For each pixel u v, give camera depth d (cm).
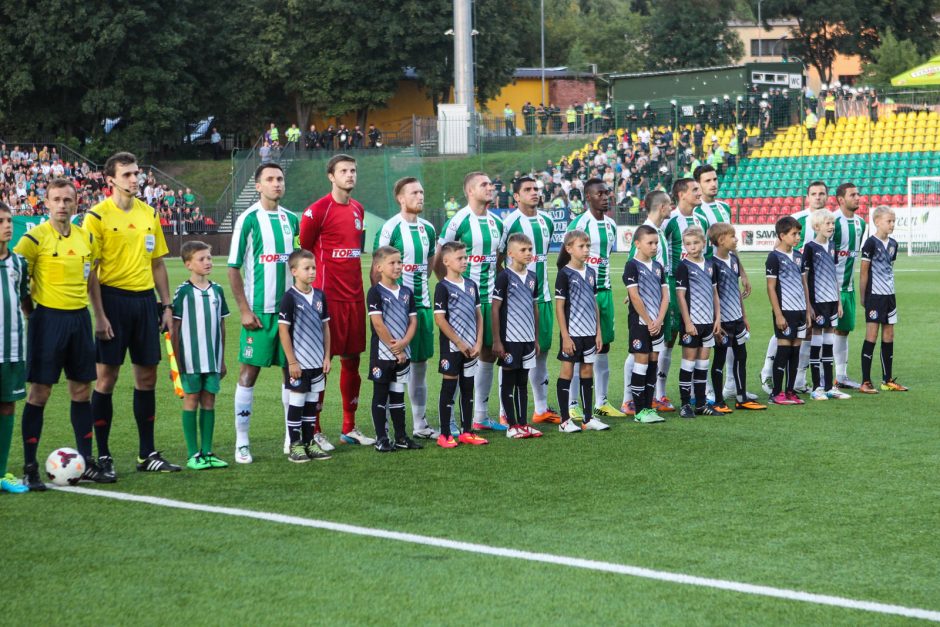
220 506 614
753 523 567
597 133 3994
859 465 702
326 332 758
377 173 3556
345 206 820
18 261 651
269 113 5203
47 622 436
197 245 718
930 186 3309
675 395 1043
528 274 825
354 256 816
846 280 1033
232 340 1468
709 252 935
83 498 638
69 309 673
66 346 673
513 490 645
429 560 509
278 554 521
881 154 3484
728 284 928
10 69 4506
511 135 4219
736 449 760
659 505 605
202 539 547
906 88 4519
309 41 4934
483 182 865
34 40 4447
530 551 521
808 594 460
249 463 739
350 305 812
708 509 595
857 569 492
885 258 1016
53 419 905
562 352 845
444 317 789
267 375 1184
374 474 696
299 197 3756
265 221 754
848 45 5919
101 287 704
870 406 947
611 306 936
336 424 905
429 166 3947
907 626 426
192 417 724
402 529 562
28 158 4038
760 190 3494
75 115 4747
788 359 969
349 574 490
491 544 534
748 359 1252
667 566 498
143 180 4009
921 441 783
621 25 7044
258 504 618
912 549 521
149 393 725
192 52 4884
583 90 5916
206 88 5066
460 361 795
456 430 852
